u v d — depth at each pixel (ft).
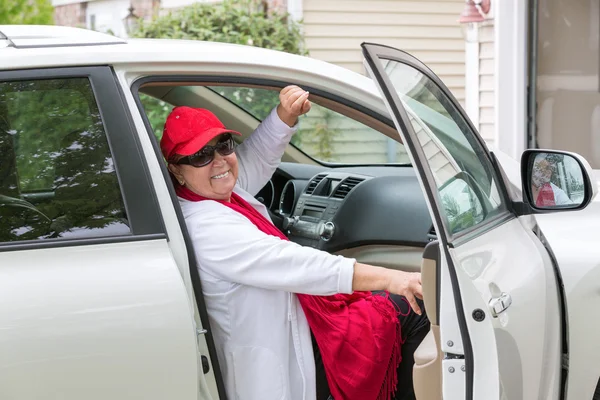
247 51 8.96
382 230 10.89
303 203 11.91
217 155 9.04
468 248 7.79
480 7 24.40
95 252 7.66
